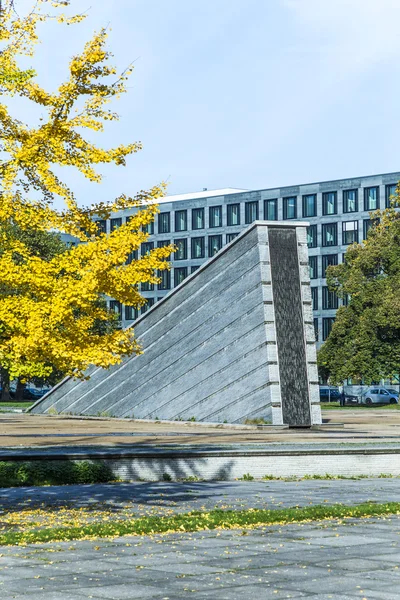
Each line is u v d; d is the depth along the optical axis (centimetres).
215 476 2211
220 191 13700
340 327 7569
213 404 4259
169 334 4634
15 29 1454
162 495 1848
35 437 3225
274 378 3944
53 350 1345
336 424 4062
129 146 1451
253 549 1186
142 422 4650
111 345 1398
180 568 1055
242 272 4166
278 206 11988
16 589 941
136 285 1426
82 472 2119
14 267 1363
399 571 1034
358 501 1738
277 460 2253
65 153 1433
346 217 11475
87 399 5328
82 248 1382
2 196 1438
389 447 2441
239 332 4153
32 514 1549
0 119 1445
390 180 11150
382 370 7425
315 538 1274
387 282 7425
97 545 1217
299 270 4106
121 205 1465
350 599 894
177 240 12744
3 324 1370
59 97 1437
